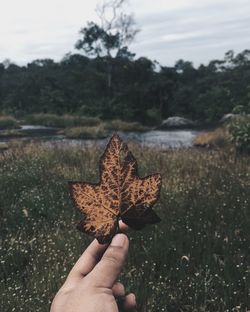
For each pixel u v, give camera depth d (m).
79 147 11.61
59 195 6.62
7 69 82.12
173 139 25.19
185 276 3.83
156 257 4.15
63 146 11.81
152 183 0.71
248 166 8.56
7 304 3.40
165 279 3.77
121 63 54.91
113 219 0.71
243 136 11.80
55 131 32.44
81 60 68.31
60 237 4.80
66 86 58.03
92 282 0.72
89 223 0.71
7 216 5.75
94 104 48.97
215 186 6.82
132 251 4.21
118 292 0.77
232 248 4.34
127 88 50.41
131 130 34.19
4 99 60.88
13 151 10.84
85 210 0.71
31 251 4.57
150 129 35.78
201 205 5.68
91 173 8.12
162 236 4.52
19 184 7.22
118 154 0.71
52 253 4.39
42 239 4.84
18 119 44.69
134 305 0.79
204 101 48.12
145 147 11.95
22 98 56.78
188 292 3.57
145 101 48.84
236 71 59.38
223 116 39.72
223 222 5.02
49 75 62.72
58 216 5.68
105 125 35.16
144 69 52.88
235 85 53.94
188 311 3.39
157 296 3.53
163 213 5.37
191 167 8.59
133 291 3.47
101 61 57.56
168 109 49.62
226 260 4.00
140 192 0.71
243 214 5.28
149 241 4.45
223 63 63.97
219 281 3.65
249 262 4.11
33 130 33.56
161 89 49.34
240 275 3.78
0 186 7.04
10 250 4.48
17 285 3.80
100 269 0.72
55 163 9.39
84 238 4.65
